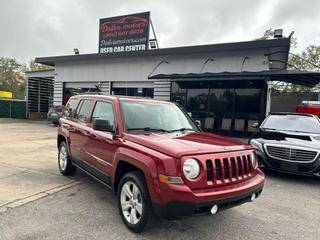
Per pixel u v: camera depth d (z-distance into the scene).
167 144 3.79
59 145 6.98
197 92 16.69
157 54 17.80
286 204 5.40
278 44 14.28
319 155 6.67
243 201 3.92
